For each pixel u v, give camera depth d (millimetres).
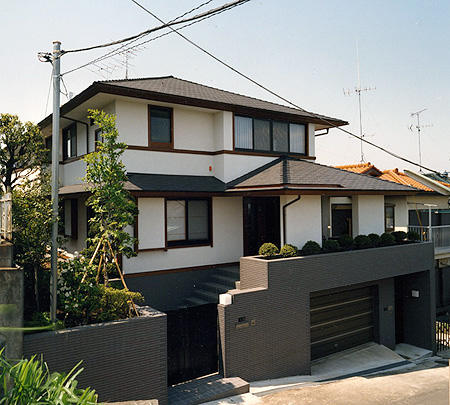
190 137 12227
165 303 10938
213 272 12031
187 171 12094
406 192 13742
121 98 10688
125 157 10867
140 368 6980
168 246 11164
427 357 12797
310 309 11039
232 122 12547
